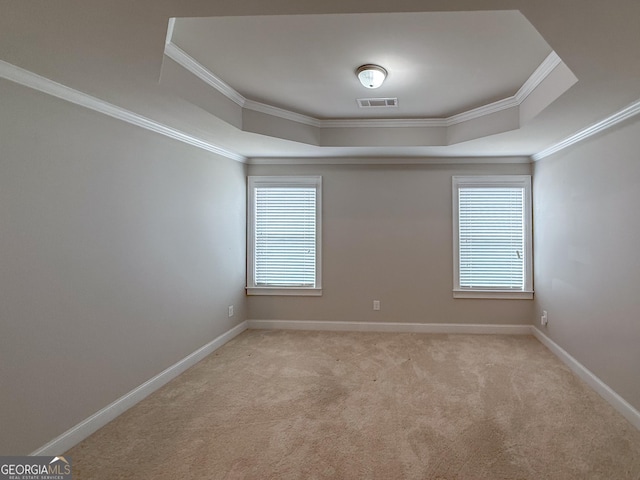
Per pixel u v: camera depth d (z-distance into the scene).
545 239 3.64
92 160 2.20
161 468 1.81
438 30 1.86
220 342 3.69
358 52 2.10
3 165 1.72
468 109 3.13
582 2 1.22
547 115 2.45
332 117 3.39
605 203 2.55
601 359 2.58
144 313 2.64
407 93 2.76
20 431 1.78
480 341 3.78
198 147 3.33
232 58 2.19
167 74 2.05
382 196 4.18
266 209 4.30
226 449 1.96
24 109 1.81
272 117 3.14
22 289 1.80
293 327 4.30
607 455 1.87
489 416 2.27
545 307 3.64
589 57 1.63
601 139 2.62
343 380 2.84
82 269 2.13
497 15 1.72
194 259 3.27
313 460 1.86
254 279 4.32
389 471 1.77
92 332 2.19
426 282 4.15
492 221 4.07
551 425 2.16
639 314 2.17
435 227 4.13
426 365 3.13
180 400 2.54
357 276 4.23
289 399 2.53
